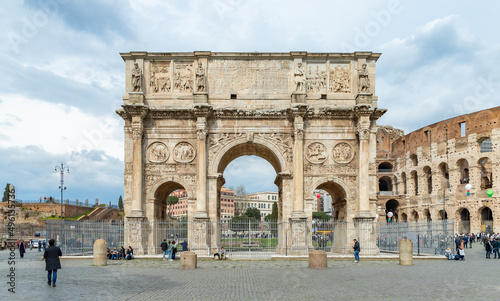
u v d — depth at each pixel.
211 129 50.16
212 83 50.78
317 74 51.19
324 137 50.47
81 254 48.78
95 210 106.19
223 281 28.27
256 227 55.06
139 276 30.80
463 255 44.84
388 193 118.50
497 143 85.62
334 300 21.36
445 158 96.50
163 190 52.31
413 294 22.89
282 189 50.19
